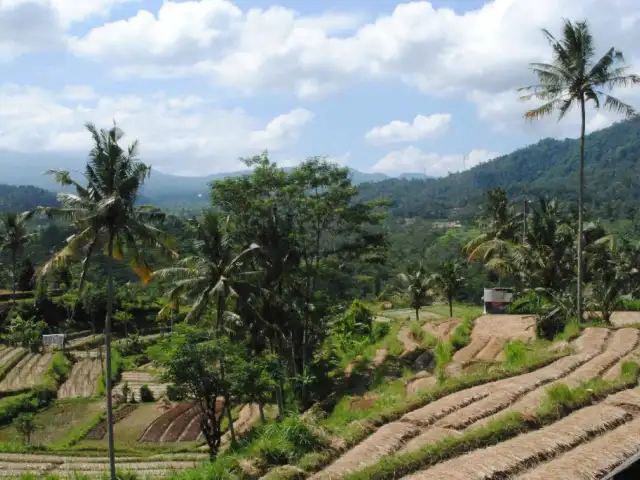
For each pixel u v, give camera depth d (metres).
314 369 34.94
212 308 32.19
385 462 11.44
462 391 16.28
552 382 16.78
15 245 74.19
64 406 47.19
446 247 120.44
